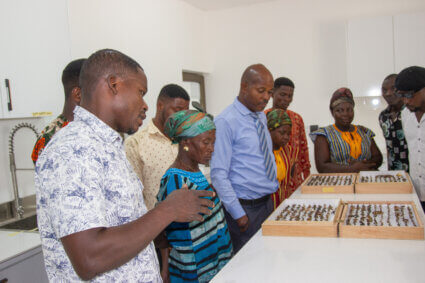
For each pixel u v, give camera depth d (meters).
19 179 2.49
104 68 0.92
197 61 4.40
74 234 0.77
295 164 2.79
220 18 4.64
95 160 0.85
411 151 2.48
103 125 0.91
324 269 1.14
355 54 3.74
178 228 1.35
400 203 1.74
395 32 3.61
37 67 2.16
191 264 1.33
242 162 2.04
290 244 1.37
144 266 0.98
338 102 2.64
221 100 4.75
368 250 1.26
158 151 2.17
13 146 2.43
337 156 2.67
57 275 0.93
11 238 1.86
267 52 4.46
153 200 2.16
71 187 0.79
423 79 2.05
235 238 2.08
